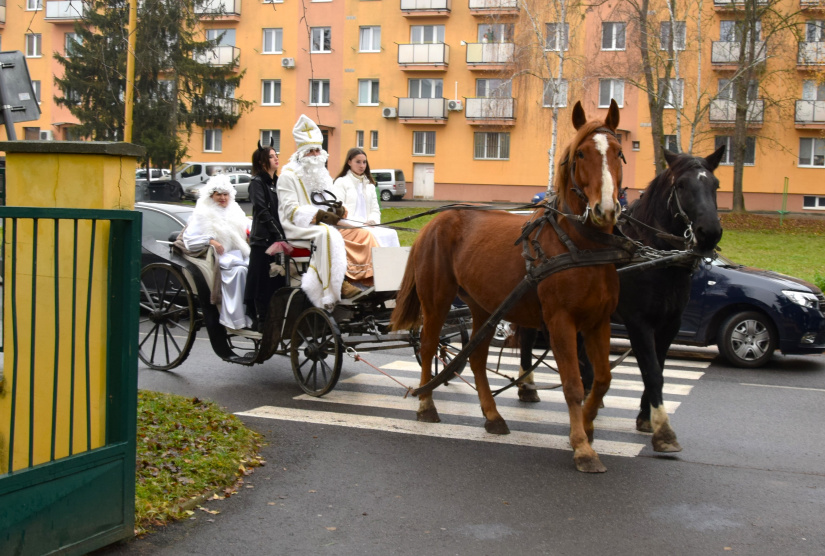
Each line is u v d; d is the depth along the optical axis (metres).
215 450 5.59
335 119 43.59
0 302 4.83
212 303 8.35
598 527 4.61
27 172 4.77
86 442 4.56
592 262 5.50
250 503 4.94
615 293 5.73
